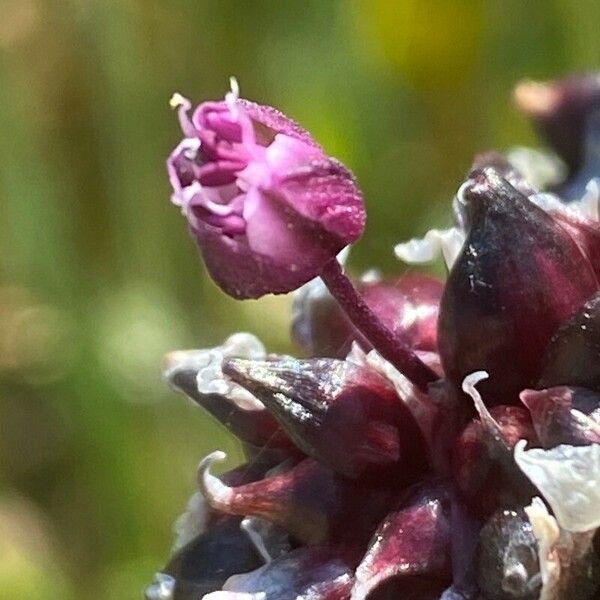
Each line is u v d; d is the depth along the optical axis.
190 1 0.14
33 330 0.14
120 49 0.14
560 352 0.06
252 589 0.06
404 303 0.07
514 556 0.06
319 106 0.15
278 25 0.15
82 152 0.14
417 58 0.14
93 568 0.13
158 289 0.14
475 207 0.06
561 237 0.06
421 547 0.06
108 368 0.14
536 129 0.09
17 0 0.14
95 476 0.14
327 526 0.06
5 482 0.14
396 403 0.06
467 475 0.06
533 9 0.14
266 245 0.06
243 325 0.13
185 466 0.13
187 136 0.06
